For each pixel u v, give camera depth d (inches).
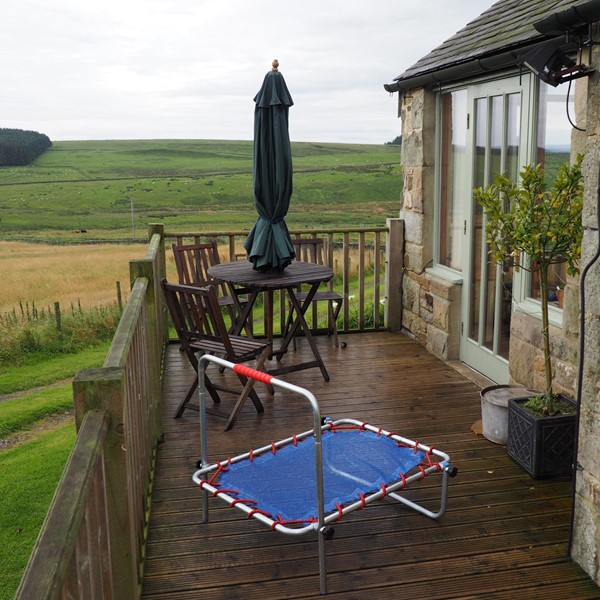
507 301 198.4
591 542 110.6
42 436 283.3
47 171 4845.0
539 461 142.9
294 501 114.2
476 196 144.9
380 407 190.7
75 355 470.3
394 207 2869.1
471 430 172.6
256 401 186.1
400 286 272.8
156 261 197.9
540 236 132.9
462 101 221.5
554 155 169.8
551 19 109.7
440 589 108.4
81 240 2014.0
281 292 264.5
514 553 118.2
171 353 252.5
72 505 59.6
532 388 175.5
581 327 110.2
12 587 162.2
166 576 112.9
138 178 4254.4
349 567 114.4
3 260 1277.1
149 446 147.9
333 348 252.8
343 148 5689.0
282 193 205.6
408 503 133.0
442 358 234.8
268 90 200.7
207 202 3415.4
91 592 69.6
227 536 125.0
